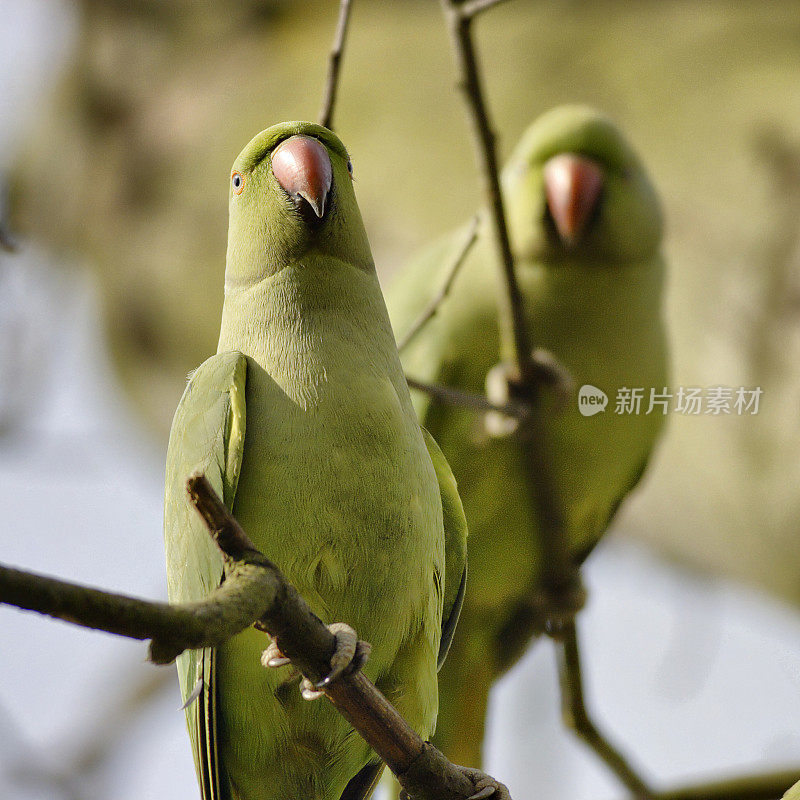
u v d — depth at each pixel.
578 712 9.26
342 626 4.49
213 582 5.50
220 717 5.79
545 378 8.68
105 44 16.38
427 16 14.73
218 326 15.52
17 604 3.28
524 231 9.96
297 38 15.65
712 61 12.05
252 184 5.74
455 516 6.30
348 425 5.41
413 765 4.80
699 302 10.84
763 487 10.50
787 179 10.84
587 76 12.89
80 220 16.48
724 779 8.88
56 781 11.74
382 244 13.33
